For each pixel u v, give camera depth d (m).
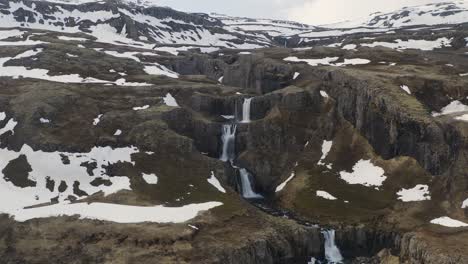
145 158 88.88
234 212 73.88
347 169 93.25
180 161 89.62
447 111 97.81
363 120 96.88
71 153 87.31
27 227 65.50
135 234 63.56
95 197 76.94
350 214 79.38
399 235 71.12
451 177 79.38
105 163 86.88
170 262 59.16
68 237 63.34
